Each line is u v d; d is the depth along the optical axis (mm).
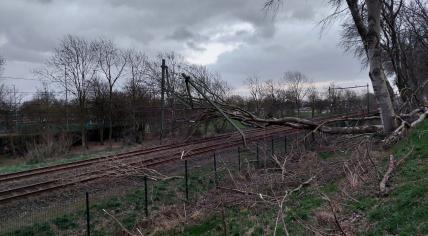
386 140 12961
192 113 16938
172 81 17938
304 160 12742
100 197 11828
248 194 10398
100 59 44469
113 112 43844
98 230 9570
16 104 42125
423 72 35719
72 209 10859
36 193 12039
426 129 13211
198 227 9414
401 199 7082
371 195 8125
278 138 21734
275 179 11242
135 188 12742
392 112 14078
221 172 14508
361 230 6586
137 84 39125
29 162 25734
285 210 8656
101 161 17219
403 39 27828
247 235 8055
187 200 11305
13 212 10539
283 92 53906
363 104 51781
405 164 9680
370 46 14141
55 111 42000
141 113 38281
